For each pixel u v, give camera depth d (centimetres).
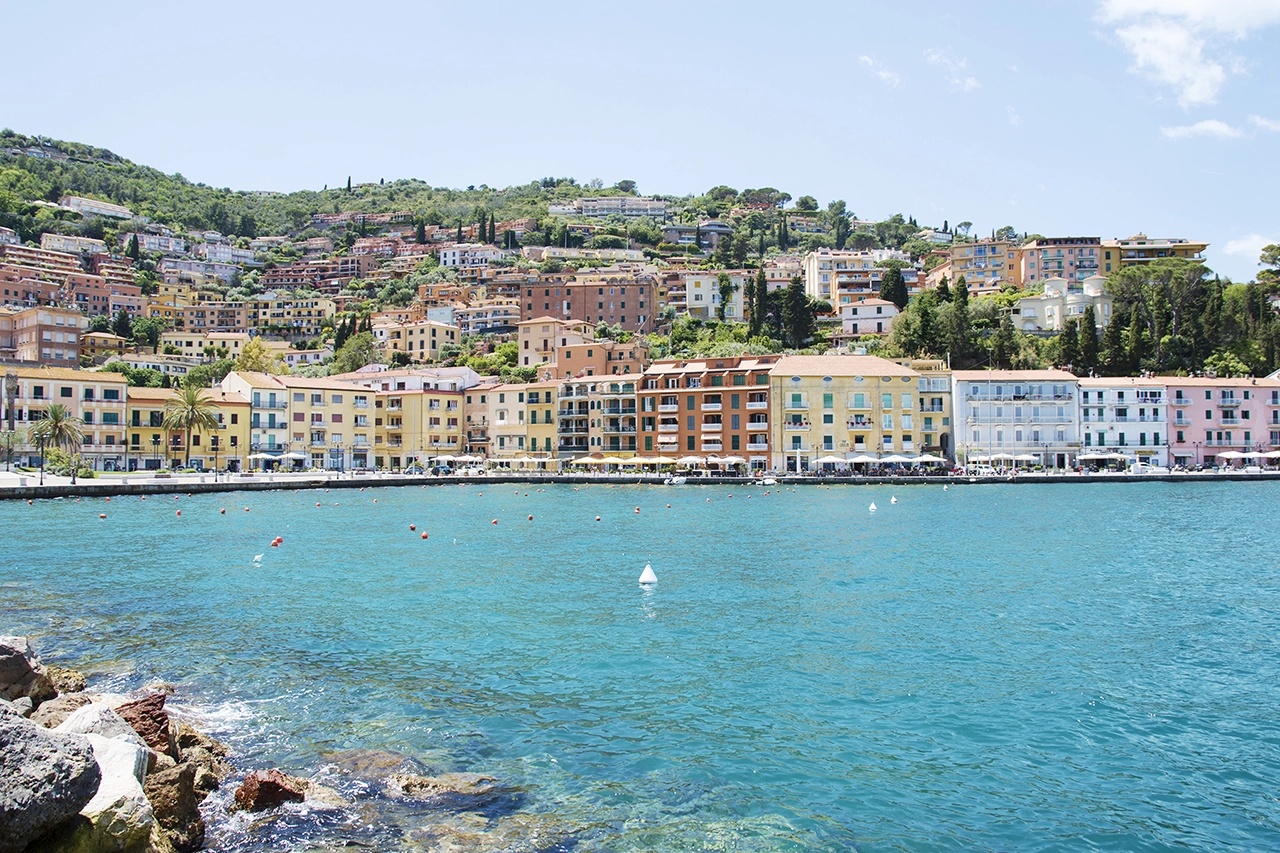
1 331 19700
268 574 5134
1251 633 3644
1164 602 4278
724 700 2770
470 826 1888
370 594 4494
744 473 14762
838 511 9269
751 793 2098
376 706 2669
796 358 15775
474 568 5372
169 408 13962
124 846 1364
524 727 2508
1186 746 2409
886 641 3509
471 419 18012
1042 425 15838
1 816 1154
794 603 4250
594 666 3138
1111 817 2005
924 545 6397
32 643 3403
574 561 5666
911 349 18338
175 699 2706
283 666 3105
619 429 16462
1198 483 13525
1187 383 16150
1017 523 7950
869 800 2075
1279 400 16175
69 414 13338
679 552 6075
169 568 5350
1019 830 1942
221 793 1989
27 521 8169
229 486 12031
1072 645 3453
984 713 2662
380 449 17462
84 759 1307
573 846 1817
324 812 1922
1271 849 1864
